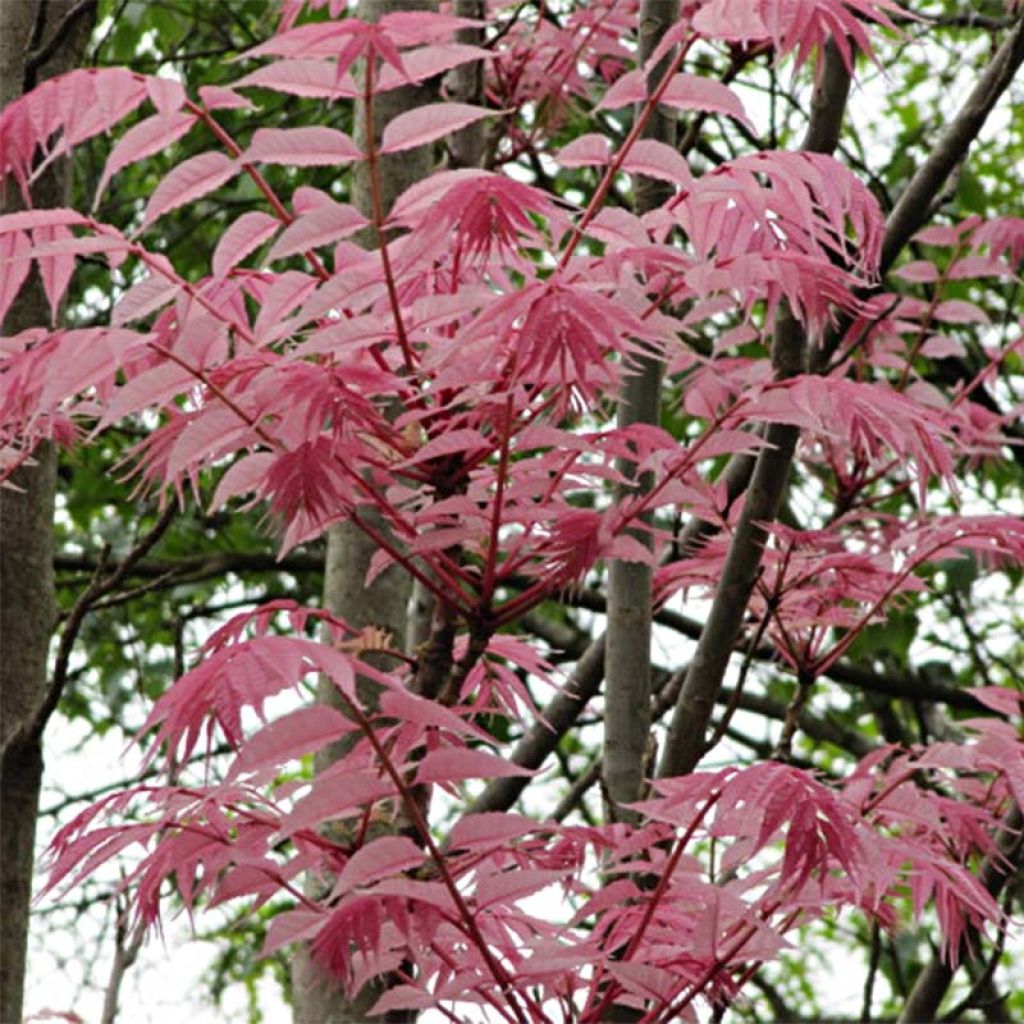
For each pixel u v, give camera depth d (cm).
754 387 406
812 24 389
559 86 580
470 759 373
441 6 516
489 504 405
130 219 789
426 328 386
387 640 414
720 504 485
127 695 818
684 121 669
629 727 458
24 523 482
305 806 375
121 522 800
